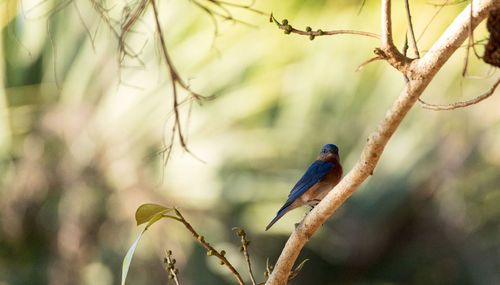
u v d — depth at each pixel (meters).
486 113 13.03
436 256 19.64
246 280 16.27
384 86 10.78
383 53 4.38
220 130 14.16
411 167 15.82
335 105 12.15
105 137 14.23
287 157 14.88
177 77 4.53
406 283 20.33
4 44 13.57
